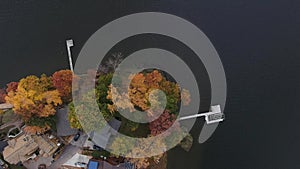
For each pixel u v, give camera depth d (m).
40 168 34.66
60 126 34.12
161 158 35.91
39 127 33.72
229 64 38.16
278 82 38.22
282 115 38.09
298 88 38.22
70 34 37.84
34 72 37.16
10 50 37.47
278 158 37.88
